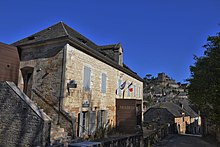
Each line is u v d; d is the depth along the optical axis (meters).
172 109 36.84
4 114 10.26
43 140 8.98
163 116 34.81
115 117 17.41
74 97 12.09
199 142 17.78
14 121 9.94
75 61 12.36
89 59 13.80
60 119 11.22
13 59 12.91
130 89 21.33
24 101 9.83
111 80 17.05
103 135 14.48
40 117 9.27
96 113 14.38
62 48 11.91
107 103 16.11
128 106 17.25
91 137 13.10
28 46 13.06
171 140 18.84
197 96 16.11
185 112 41.69
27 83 13.20
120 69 18.84
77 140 10.60
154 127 27.02
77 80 12.45
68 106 11.56
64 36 11.63
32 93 12.43
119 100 17.58
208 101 14.64
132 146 8.70
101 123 14.98
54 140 9.45
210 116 15.31
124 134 15.86
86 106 13.17
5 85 10.54
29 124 9.51
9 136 9.91
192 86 16.78
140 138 10.24
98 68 14.91
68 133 10.85
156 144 14.84
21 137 9.59
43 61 12.48
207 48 14.46
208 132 23.94
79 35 16.56
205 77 14.66
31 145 9.26
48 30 14.36
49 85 11.96
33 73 12.66
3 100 10.43
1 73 12.06
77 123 12.20
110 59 16.94
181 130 36.34
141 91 25.80
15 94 10.13
